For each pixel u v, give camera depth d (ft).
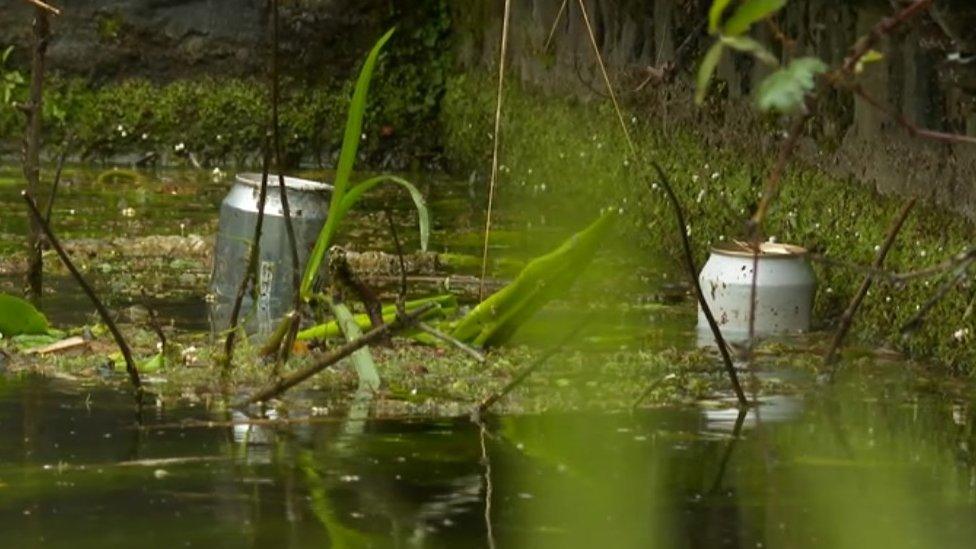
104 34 70.44
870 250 37.70
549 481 24.03
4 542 20.77
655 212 49.78
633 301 40.34
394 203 58.90
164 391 29.66
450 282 42.42
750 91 45.27
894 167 37.22
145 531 21.29
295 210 37.55
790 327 36.55
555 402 29.45
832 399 29.99
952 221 34.32
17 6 69.56
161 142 71.00
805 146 41.75
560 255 34.01
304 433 26.81
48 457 24.98
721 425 27.91
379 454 25.44
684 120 49.16
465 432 27.12
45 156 70.33
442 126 72.33
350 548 20.65
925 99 35.91
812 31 41.16
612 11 55.47
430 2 72.43
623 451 25.91
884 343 35.55
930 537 21.47
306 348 33.12
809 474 24.66
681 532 21.59
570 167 58.23
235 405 28.63
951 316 33.37
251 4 71.36
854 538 21.34
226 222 38.68
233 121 71.36
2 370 31.27
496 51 67.21
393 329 29.19
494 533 21.39
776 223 42.75
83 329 34.60
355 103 31.58
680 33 50.01
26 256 44.21
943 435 27.32
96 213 53.88
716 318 36.68
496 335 34.40
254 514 22.12
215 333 34.88
